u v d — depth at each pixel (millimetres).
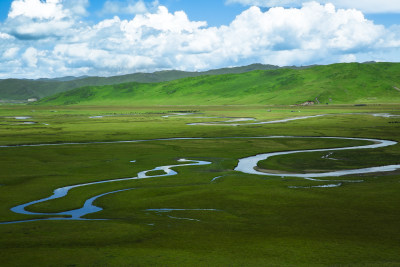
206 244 34344
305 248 33062
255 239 35781
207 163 81688
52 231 38562
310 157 88625
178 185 61281
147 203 50500
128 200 52250
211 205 48844
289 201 49906
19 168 75688
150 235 37219
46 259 30578
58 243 34875
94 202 51969
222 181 63406
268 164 80438
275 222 41312
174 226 40344
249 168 76688
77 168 76062
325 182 61812
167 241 35344
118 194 55625
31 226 40438
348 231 37750
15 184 62094
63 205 50188
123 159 86625
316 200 50000
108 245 34281
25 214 46156
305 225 40031
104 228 39594
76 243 34875
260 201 50188
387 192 52969
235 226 40156
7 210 48000
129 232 38125
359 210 44906
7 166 77625
